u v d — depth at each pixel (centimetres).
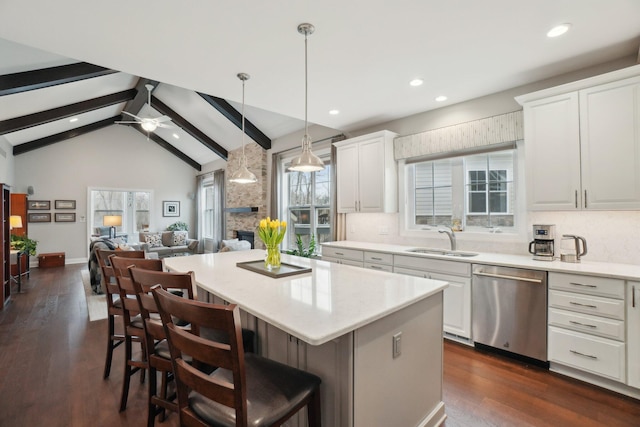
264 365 142
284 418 115
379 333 147
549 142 268
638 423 188
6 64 356
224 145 767
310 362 151
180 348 112
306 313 138
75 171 792
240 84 306
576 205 254
